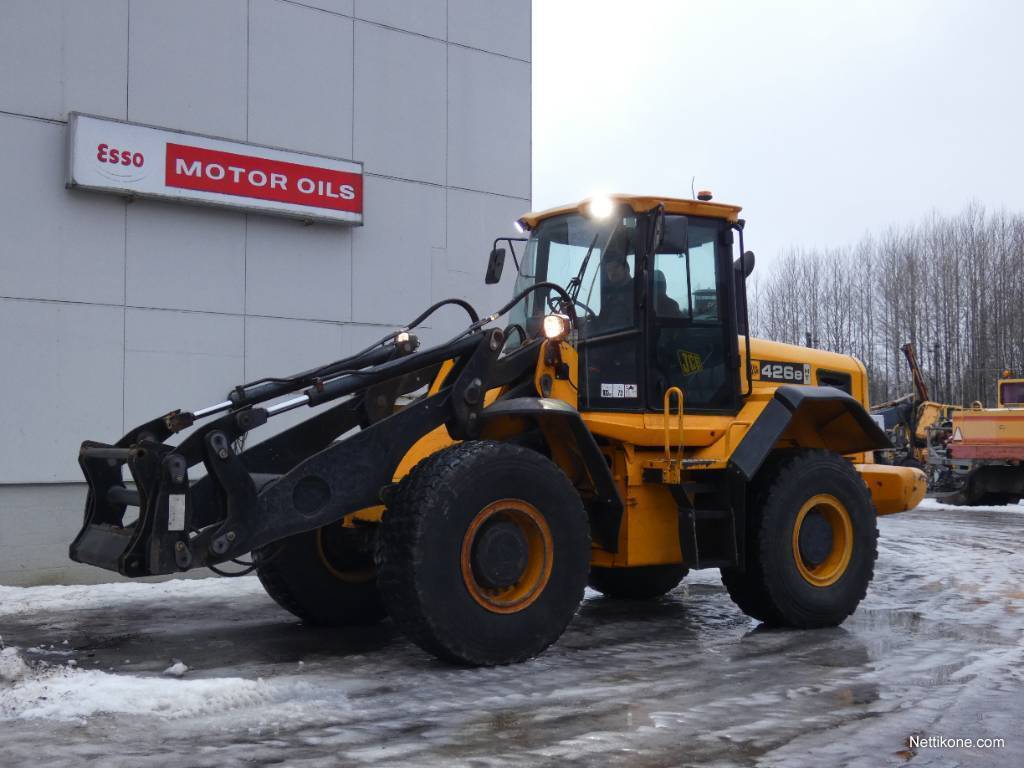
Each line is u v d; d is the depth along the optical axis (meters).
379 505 5.81
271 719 4.10
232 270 9.31
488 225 11.00
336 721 4.08
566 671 5.06
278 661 5.35
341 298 9.96
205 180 9.04
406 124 10.44
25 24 8.33
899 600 7.53
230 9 9.36
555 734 3.91
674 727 4.02
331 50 9.97
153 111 8.93
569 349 5.98
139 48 8.87
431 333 10.55
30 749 3.67
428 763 3.53
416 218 10.48
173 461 4.73
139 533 4.76
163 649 5.73
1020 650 5.62
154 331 8.87
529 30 11.42
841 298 44.41
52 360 8.37
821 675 4.98
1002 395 20.23
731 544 6.14
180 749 3.68
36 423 8.29
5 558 8.20
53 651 5.68
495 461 5.18
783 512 6.34
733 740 3.84
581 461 5.96
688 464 6.05
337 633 6.29
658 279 6.39
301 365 9.70
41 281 8.34
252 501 4.91
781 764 3.55
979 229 42.28
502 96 11.16
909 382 41.81
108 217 8.67
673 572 7.93
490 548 5.12
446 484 5.01
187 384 9.03
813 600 6.38
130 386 8.73
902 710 4.28
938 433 21.69
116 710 4.18
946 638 6.02
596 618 6.90
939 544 11.69
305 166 9.62
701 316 6.56
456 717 4.15
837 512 6.63
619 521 6.02
